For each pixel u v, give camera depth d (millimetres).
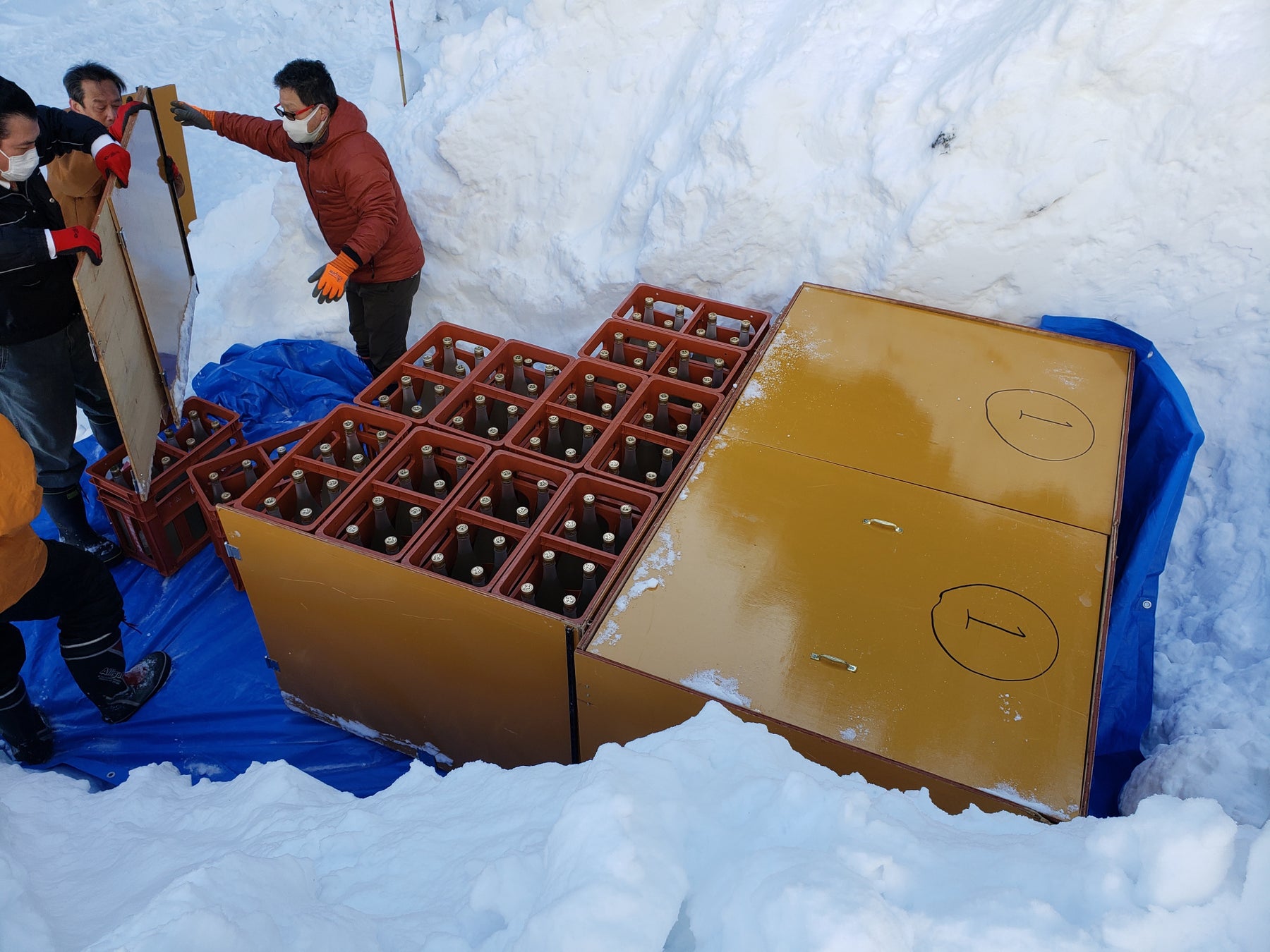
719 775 1324
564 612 2125
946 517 2268
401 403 2848
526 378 2969
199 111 3439
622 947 913
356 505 2414
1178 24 2654
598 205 3725
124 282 2682
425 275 4051
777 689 1877
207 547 3361
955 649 1959
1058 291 2982
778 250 3287
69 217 2930
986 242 2936
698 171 3295
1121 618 2531
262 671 3016
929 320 2979
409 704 2568
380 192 3256
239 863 1234
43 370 2834
